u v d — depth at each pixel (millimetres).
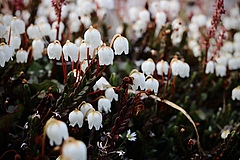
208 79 353
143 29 382
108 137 265
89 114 255
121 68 356
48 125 226
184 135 314
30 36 316
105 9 387
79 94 265
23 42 327
